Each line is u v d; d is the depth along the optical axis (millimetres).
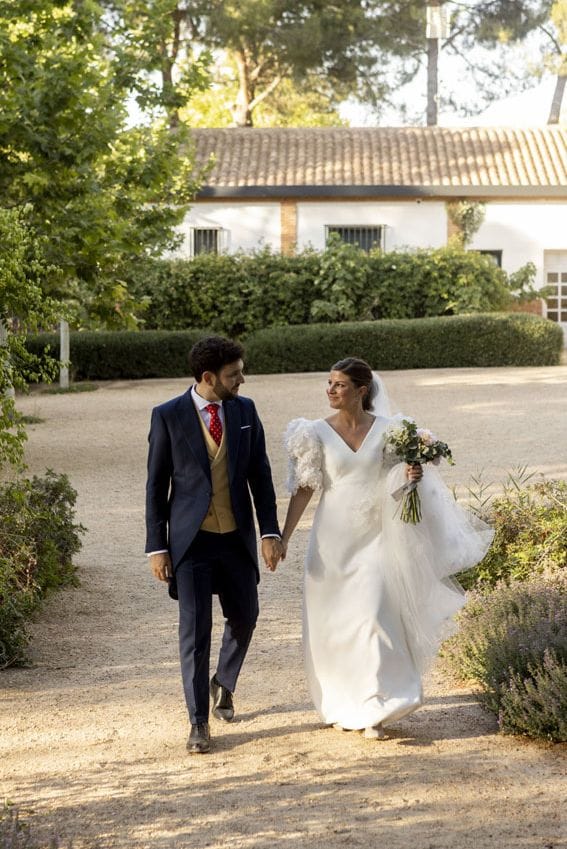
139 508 10375
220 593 4863
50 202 12539
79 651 6141
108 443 14633
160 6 13461
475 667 5277
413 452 4613
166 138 14578
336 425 4824
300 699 5258
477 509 7414
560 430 14156
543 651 4875
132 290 21375
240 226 29359
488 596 5816
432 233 29047
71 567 7660
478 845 3648
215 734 4820
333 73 36656
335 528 4773
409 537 4758
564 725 4492
